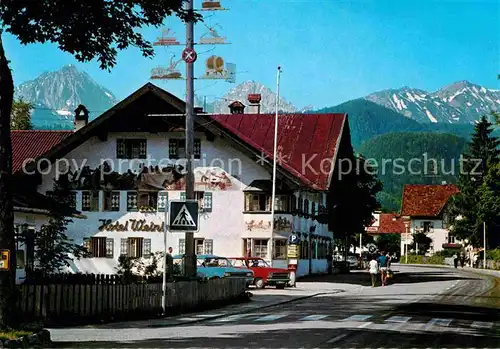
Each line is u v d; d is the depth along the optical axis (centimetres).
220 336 1847
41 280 2455
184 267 3206
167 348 1597
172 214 2578
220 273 4353
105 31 1934
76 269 5612
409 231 15112
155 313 2492
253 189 5503
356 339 1770
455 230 11581
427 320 2295
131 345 1658
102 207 5638
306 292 4000
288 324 2175
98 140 5662
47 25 1903
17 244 3194
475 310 2759
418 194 15350
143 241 5591
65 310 2138
